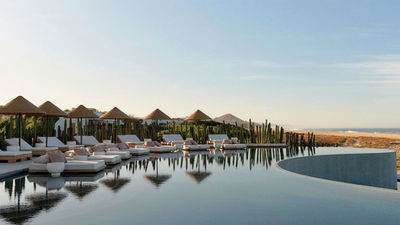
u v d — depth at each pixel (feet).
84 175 26.50
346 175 47.42
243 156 43.83
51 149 44.42
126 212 14.52
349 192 19.34
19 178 25.02
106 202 16.48
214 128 85.15
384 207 15.71
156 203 16.30
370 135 168.14
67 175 26.50
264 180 23.89
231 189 20.27
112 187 20.77
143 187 20.83
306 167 43.09
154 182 22.85
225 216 13.93
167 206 15.66
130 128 73.61
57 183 22.36
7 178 25.00
